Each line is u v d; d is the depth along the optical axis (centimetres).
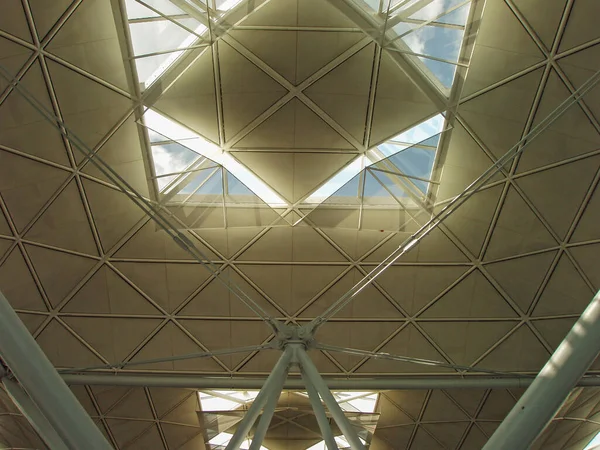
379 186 1883
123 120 1802
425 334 2306
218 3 1583
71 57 1656
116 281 2161
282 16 1717
